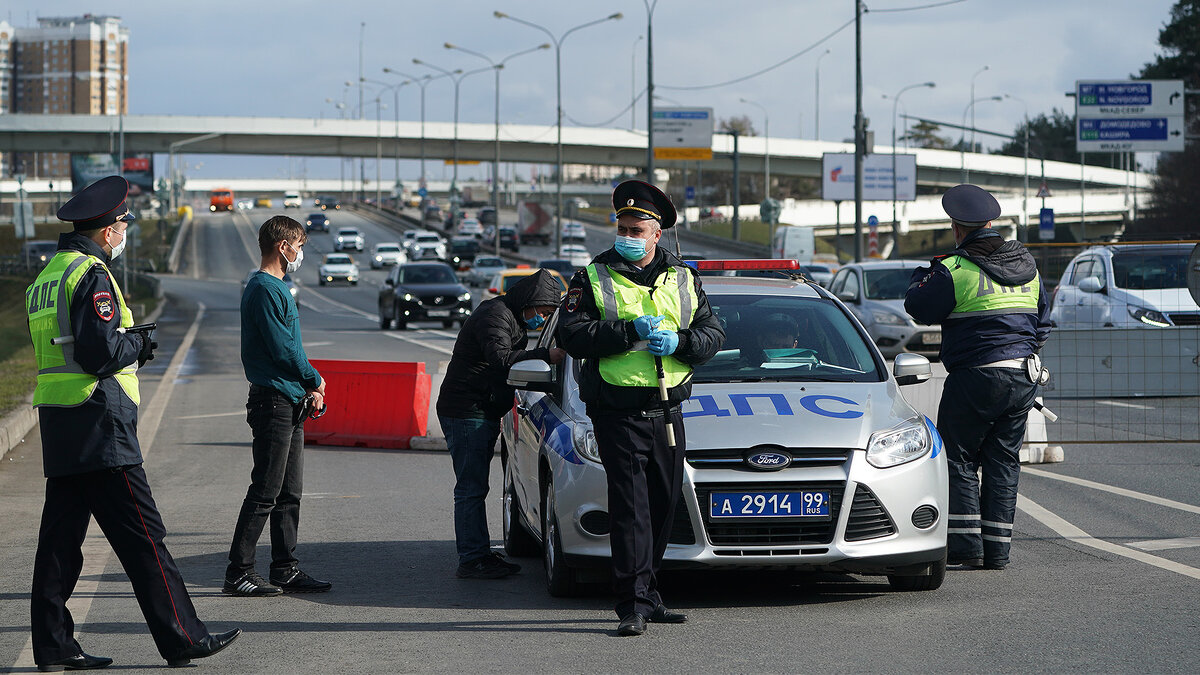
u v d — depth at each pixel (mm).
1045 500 12203
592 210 195625
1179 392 17359
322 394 8836
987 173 147125
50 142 125562
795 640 7266
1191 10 91562
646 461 7457
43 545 6809
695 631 7520
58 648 6824
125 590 8914
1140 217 86562
